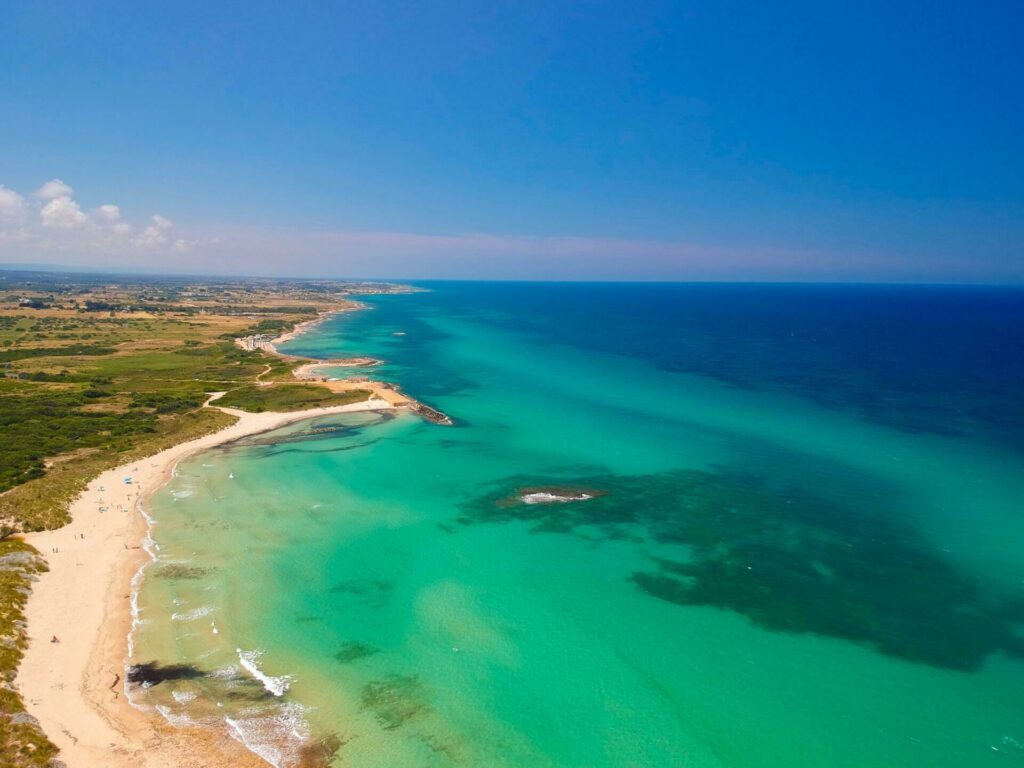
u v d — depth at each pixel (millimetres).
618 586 51500
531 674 40969
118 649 42594
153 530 62000
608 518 64688
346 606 48781
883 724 36469
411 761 33875
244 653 42688
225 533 61438
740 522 63125
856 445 86250
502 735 35844
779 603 48719
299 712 37250
